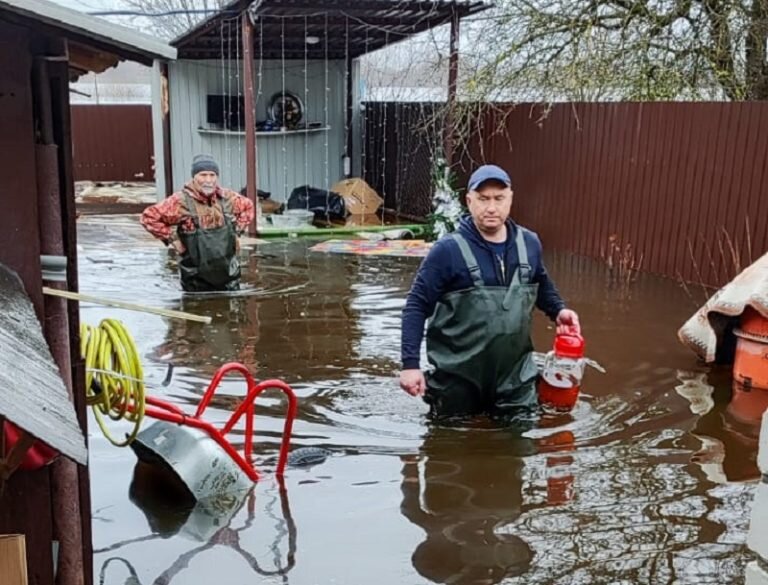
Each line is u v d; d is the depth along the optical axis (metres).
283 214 11.58
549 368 4.41
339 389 4.72
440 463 3.74
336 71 14.00
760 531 1.95
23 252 2.09
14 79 2.01
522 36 10.71
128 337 2.82
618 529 3.15
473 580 2.79
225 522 3.15
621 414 4.41
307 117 13.95
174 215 7.02
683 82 10.24
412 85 14.55
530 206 10.68
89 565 2.42
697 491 3.48
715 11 9.96
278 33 12.33
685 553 2.98
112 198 14.98
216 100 13.29
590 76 10.24
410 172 12.95
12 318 1.86
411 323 4.23
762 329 4.77
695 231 8.02
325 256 9.28
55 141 2.18
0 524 2.15
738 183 7.52
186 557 2.90
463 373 4.23
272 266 8.62
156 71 13.01
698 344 5.23
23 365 1.70
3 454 2.02
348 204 12.77
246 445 3.55
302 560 2.89
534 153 10.48
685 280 8.12
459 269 4.19
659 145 8.41
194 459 3.37
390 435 4.07
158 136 13.27
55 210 2.18
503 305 4.19
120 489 3.40
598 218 9.40
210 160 7.09
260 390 3.54
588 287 7.71
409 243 10.23
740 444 4.02
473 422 4.26
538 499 3.39
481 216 4.16
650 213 8.59
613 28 10.41
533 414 4.35
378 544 3.01
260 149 13.69
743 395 4.73
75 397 2.30
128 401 2.83
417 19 11.55
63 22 1.95
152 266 8.36
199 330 5.93
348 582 2.76
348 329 6.05
